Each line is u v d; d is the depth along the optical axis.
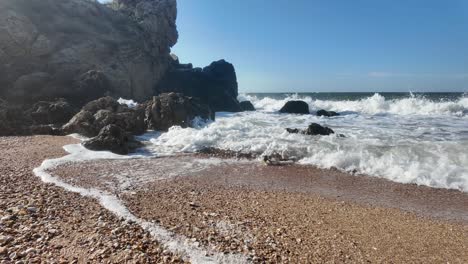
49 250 6.41
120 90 41.84
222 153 18.34
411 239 8.00
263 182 13.08
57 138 21.06
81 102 33.38
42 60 36.09
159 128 26.00
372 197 11.41
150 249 6.68
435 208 10.42
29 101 31.58
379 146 17.02
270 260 6.51
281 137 20.59
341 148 17.19
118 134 19.05
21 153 16.23
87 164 14.92
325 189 12.27
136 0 56.66
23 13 36.94
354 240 7.76
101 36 43.03
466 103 38.84
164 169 14.79
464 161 14.38
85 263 5.99
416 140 19.36
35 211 8.41
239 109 50.34
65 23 40.47
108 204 9.41
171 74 55.81
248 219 8.80
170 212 9.05
